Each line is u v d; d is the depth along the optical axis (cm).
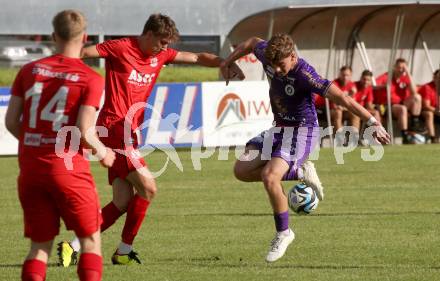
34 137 1611
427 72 5909
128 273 2100
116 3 8906
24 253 2402
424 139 5456
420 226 2752
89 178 1641
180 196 3538
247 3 9125
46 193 1631
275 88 2278
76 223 1631
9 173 4319
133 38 2269
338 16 5519
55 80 1608
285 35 2214
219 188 3772
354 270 2102
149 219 2972
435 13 5575
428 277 2006
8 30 8900
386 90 5384
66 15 1627
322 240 2528
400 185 3766
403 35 5825
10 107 1650
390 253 2325
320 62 5688
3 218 3034
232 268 2145
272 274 2064
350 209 3127
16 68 8744
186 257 2316
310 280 1991
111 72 2248
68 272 2123
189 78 7850
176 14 9069
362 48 5741
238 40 5478
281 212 2195
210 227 2794
